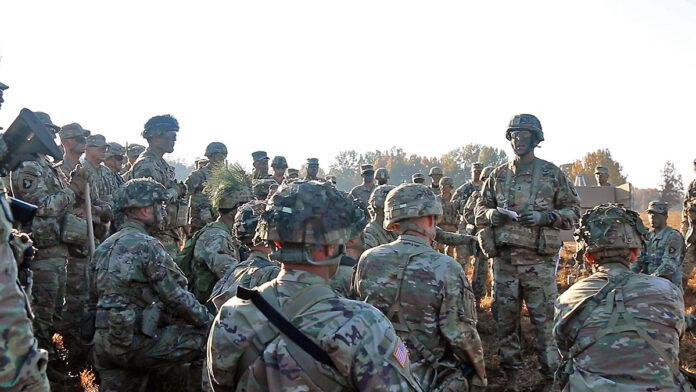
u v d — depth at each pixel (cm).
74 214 720
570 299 404
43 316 669
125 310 512
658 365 363
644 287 385
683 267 1115
